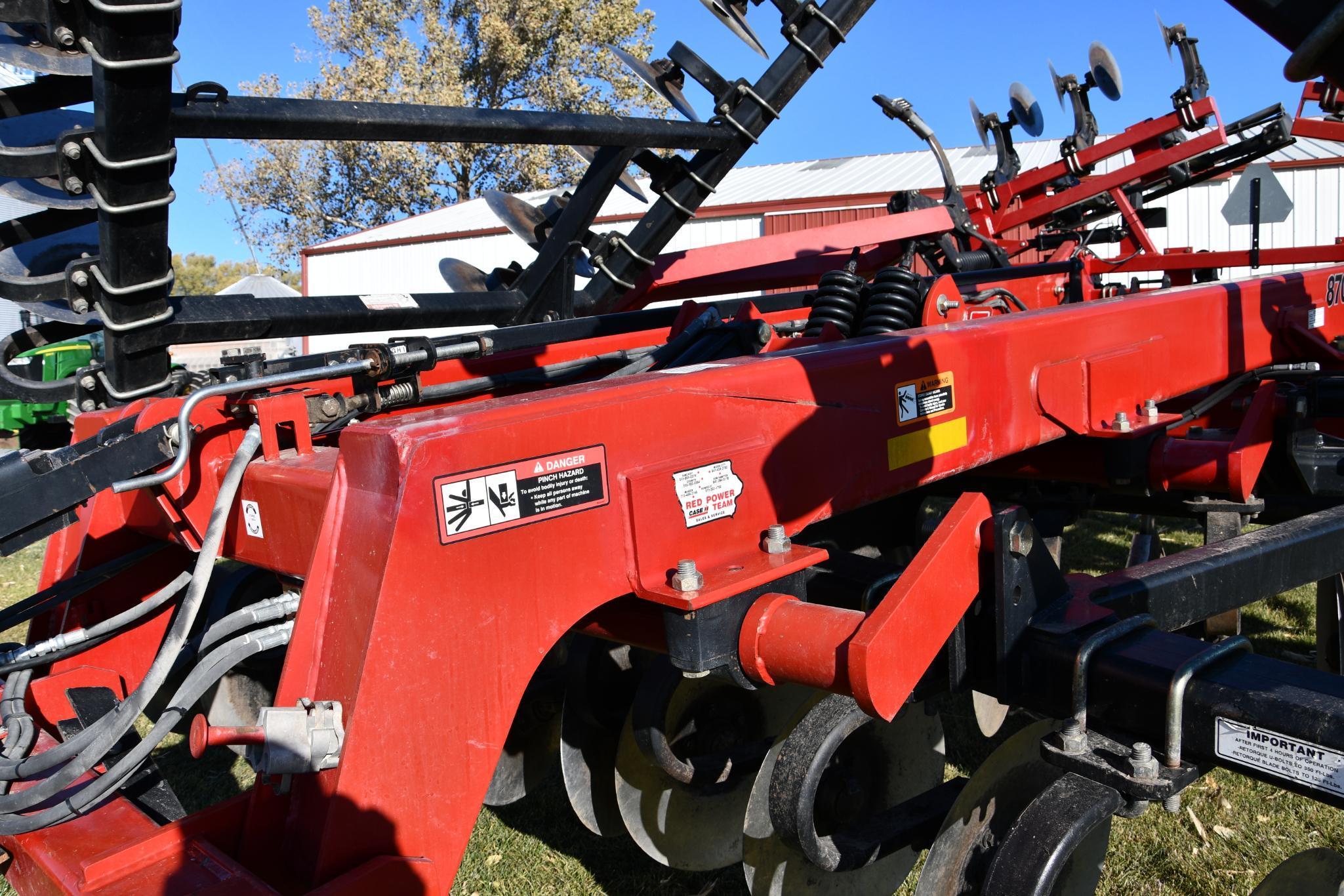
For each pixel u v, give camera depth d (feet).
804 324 9.18
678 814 7.45
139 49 4.96
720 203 54.80
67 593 6.72
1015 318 7.47
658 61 10.12
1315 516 7.30
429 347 5.82
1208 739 4.60
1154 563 6.14
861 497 5.97
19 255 6.53
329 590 4.32
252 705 8.79
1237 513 8.54
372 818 4.03
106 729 5.05
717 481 5.15
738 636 5.06
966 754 10.57
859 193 51.47
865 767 6.66
